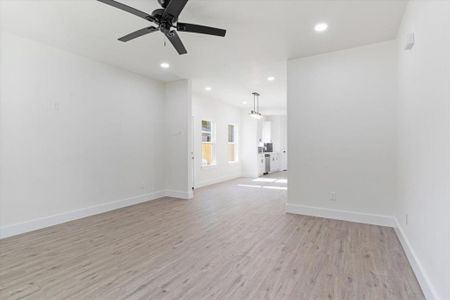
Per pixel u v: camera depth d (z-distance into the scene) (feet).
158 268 7.47
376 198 11.40
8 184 10.19
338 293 6.13
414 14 7.46
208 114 23.97
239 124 30.35
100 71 13.80
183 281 6.73
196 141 22.33
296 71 13.14
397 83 10.63
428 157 6.09
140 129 16.31
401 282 6.62
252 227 11.19
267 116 38.01
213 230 10.84
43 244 9.35
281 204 15.72
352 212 11.91
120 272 7.25
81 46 11.66
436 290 5.41
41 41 11.07
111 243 9.44
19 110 10.53
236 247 9.00
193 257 8.20
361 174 11.71
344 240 9.55
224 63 13.88
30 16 8.92
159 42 11.18
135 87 15.93
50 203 11.55
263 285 6.51
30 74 10.88
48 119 11.50
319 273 7.10
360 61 11.61
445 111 5.00
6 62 10.16
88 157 13.21
